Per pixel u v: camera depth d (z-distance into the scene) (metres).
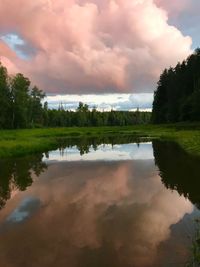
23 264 8.48
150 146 41.72
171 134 60.59
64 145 47.09
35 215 12.63
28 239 10.19
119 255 8.91
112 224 11.44
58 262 8.57
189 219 11.77
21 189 17.27
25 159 29.98
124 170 22.80
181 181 18.41
